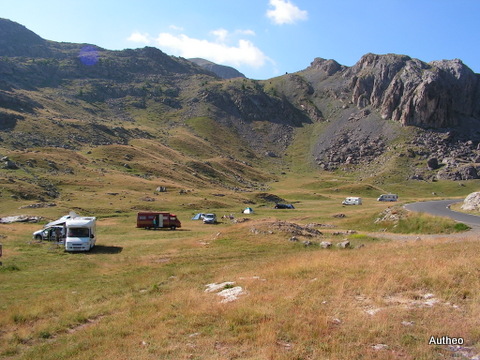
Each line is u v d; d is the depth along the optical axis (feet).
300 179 639.35
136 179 345.10
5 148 368.48
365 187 507.71
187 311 44.78
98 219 205.26
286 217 228.84
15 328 46.93
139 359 32.60
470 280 43.19
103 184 308.40
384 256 65.62
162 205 266.57
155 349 34.60
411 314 35.78
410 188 545.03
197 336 36.73
